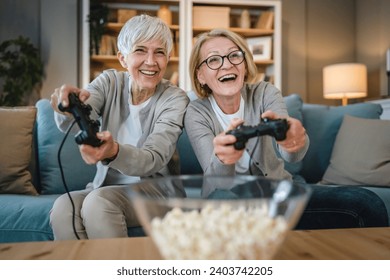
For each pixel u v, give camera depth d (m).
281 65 4.07
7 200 1.32
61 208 1.11
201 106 1.32
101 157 0.89
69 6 3.60
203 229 0.38
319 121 1.95
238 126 0.79
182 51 3.62
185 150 1.77
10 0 3.60
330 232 0.70
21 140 1.55
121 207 1.12
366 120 1.81
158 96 1.31
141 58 1.22
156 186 0.50
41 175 1.65
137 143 1.25
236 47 1.31
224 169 0.95
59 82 3.59
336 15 4.30
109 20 3.64
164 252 0.42
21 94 3.30
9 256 0.58
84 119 0.84
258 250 0.39
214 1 3.67
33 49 3.38
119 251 0.60
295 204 0.42
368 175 1.65
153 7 3.71
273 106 1.27
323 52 4.26
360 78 3.49
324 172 1.88
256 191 0.50
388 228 0.73
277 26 3.79
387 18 3.78
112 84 1.33
